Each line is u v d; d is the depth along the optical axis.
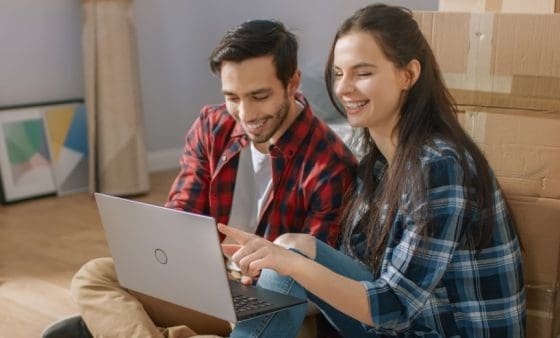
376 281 1.52
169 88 4.50
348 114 1.65
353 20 1.62
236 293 1.65
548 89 1.78
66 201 4.02
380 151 1.74
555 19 1.75
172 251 1.59
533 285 1.87
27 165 4.02
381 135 1.67
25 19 3.97
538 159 1.81
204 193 2.10
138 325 1.95
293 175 1.93
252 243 1.53
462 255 1.58
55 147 4.11
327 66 1.73
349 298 1.49
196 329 2.13
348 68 1.60
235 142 2.00
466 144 1.57
